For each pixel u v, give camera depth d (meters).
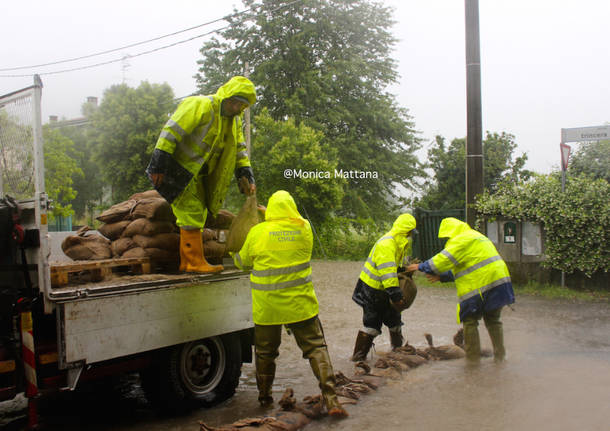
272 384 4.64
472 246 5.37
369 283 5.66
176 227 4.67
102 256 4.58
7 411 4.55
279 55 26.14
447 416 3.80
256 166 19.23
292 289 4.15
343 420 3.85
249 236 4.27
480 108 10.70
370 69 27.16
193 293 4.25
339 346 6.46
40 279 3.35
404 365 5.07
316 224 19.53
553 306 8.52
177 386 4.21
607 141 11.22
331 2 27.58
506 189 10.69
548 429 3.49
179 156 4.15
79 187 40.97
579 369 4.98
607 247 9.46
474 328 5.39
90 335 3.53
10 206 3.67
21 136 3.72
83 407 4.60
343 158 25.62
